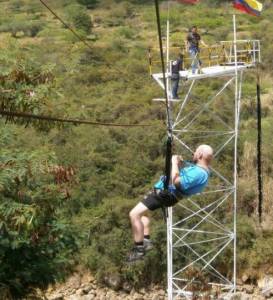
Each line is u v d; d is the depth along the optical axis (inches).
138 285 2667.3
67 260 1492.4
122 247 2709.2
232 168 3147.1
